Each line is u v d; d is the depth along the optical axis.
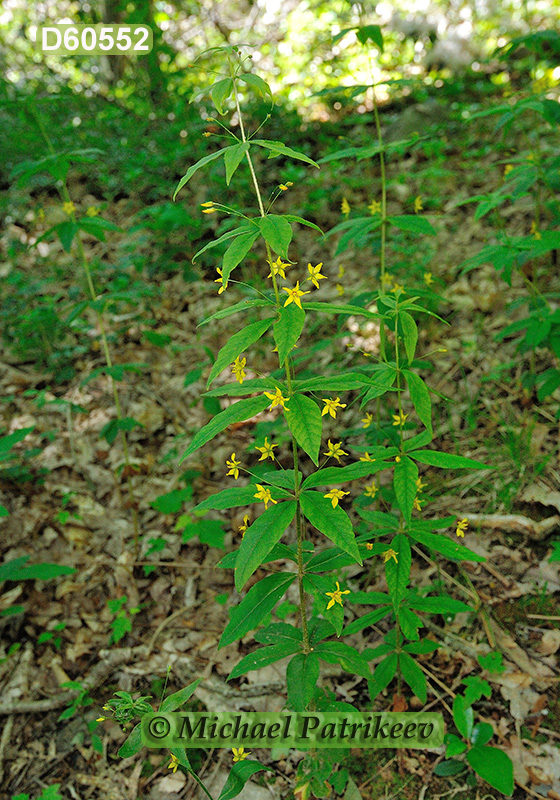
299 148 5.87
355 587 2.79
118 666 2.71
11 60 9.40
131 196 5.68
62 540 3.31
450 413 3.41
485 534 2.83
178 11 9.02
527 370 3.47
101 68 9.14
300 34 9.08
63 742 2.46
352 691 2.43
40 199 5.73
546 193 4.27
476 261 2.78
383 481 3.14
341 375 1.60
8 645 2.82
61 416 4.01
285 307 1.47
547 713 2.23
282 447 3.50
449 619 2.57
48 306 4.35
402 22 8.70
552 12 8.45
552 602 2.55
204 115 6.33
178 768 2.29
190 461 3.64
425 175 4.71
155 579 3.10
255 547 1.53
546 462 2.96
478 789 2.08
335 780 2.05
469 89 7.31
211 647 2.73
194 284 4.84
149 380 4.21
